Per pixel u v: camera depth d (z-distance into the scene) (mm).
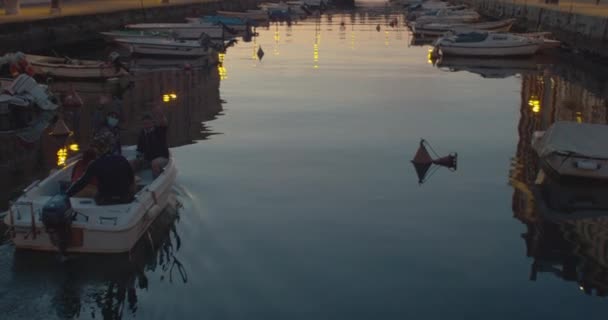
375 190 12414
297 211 11039
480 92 26031
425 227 10406
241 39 51156
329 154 15266
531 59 39375
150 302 7656
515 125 19109
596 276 8578
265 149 15672
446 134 17797
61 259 8766
